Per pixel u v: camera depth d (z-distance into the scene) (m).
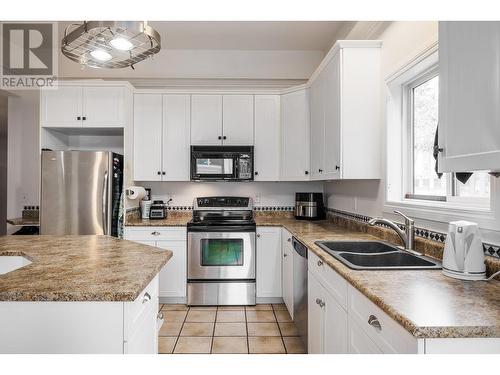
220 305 3.33
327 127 2.79
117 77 3.89
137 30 1.64
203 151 3.56
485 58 0.98
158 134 3.67
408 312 0.98
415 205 1.96
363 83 2.44
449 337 0.88
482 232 1.44
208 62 3.92
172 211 3.98
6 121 4.08
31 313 1.14
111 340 1.15
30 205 3.99
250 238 3.33
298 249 2.47
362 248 2.21
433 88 2.07
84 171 3.19
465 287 1.23
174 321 2.94
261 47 3.86
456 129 1.11
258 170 3.71
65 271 1.37
